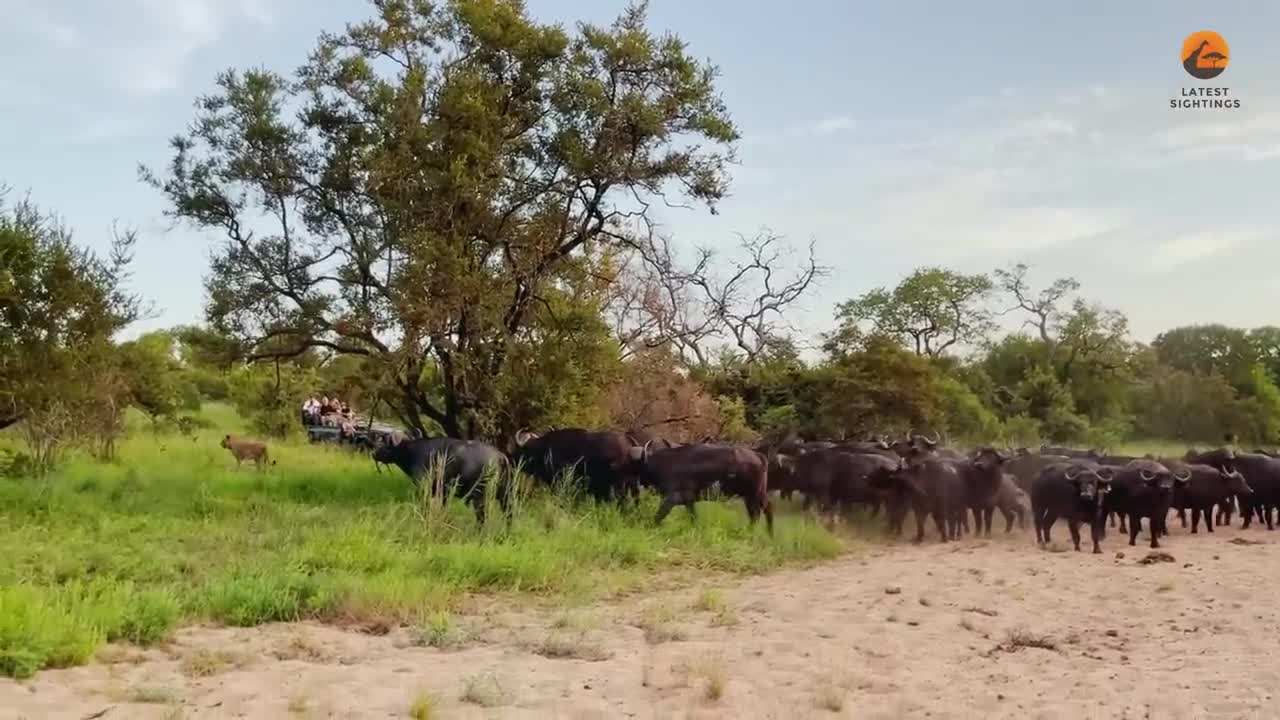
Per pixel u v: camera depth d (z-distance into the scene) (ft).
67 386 59.52
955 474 56.08
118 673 26.25
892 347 107.96
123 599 31.68
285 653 28.73
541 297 68.54
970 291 180.34
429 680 26.20
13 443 73.46
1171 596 38.04
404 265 61.93
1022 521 59.67
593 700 24.71
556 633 31.76
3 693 23.86
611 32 66.44
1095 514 50.52
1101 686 26.17
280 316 67.15
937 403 111.86
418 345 63.77
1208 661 28.68
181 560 40.55
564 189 66.90
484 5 65.00
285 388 108.58
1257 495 62.18
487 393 65.77
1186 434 181.57
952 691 25.85
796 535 51.44
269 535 46.03
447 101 62.44
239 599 33.06
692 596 38.70
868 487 58.08
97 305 60.03
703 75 67.51
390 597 34.19
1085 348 183.21
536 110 67.82
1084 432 155.02
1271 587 39.70
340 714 23.22
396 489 63.05
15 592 29.50
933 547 54.08
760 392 113.50
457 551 41.55
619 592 39.68
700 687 25.93
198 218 66.18
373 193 64.28
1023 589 39.60
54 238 59.93
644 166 67.05
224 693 24.63
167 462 75.61
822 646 30.40
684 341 94.43
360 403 74.08
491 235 65.87
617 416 85.35
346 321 65.26
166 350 92.48
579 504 56.29
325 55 66.13
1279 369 240.32
